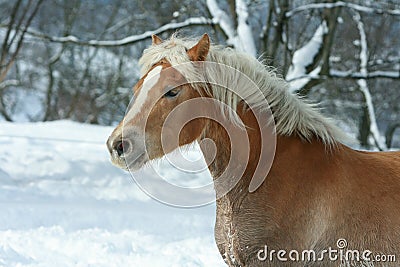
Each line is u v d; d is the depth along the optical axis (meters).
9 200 10.18
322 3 18.78
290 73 17.89
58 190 11.39
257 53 18.81
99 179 12.27
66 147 14.11
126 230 8.62
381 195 4.44
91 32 34.62
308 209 4.34
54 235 7.99
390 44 25.39
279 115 4.50
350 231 4.36
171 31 19.30
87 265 6.75
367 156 4.74
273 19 20.44
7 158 12.64
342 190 4.39
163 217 9.77
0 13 29.41
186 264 7.10
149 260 7.19
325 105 28.84
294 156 4.43
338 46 25.23
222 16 18.23
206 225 9.44
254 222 4.36
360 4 20.53
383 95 31.66
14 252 6.98
